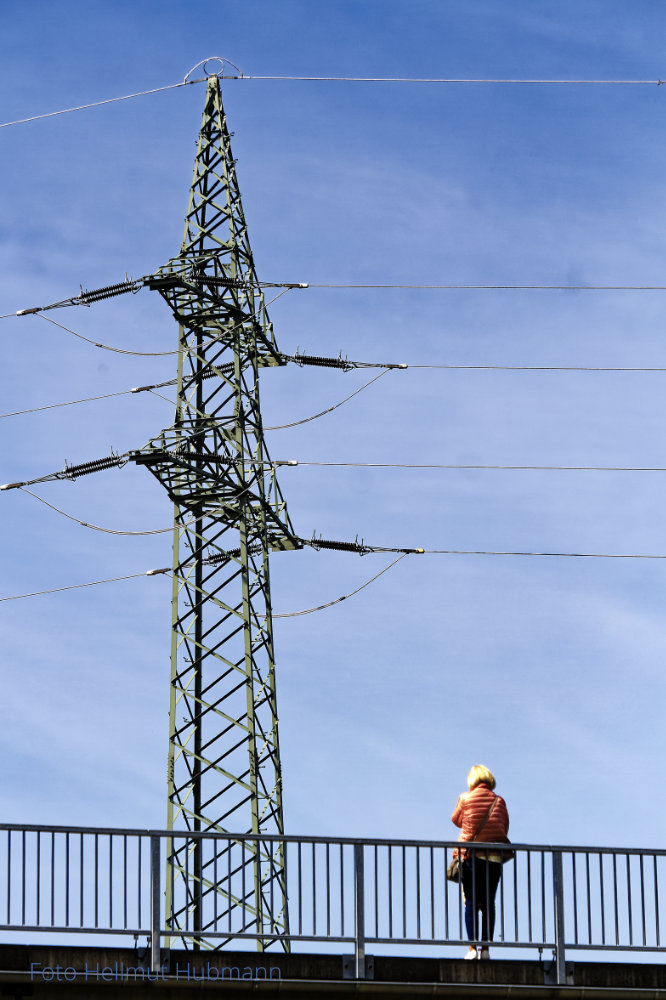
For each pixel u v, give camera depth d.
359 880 23.33
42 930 22.59
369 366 42.72
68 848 22.98
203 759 37.44
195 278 40.44
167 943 28.30
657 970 23.72
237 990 22.78
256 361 41.91
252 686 37.88
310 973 22.95
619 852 23.97
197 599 39.22
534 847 23.84
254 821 36.72
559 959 23.45
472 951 23.59
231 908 27.50
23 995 22.28
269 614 39.78
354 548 42.41
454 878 23.89
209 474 39.16
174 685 38.19
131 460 39.25
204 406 41.41
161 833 23.14
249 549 42.56
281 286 42.12
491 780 24.55
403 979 23.09
